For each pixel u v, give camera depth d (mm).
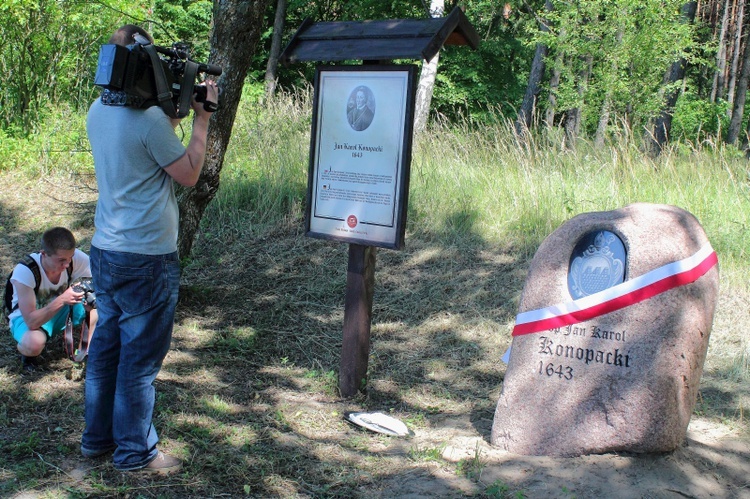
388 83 3971
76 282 4535
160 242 3090
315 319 5742
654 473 3271
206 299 6023
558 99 12500
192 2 17469
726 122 22031
